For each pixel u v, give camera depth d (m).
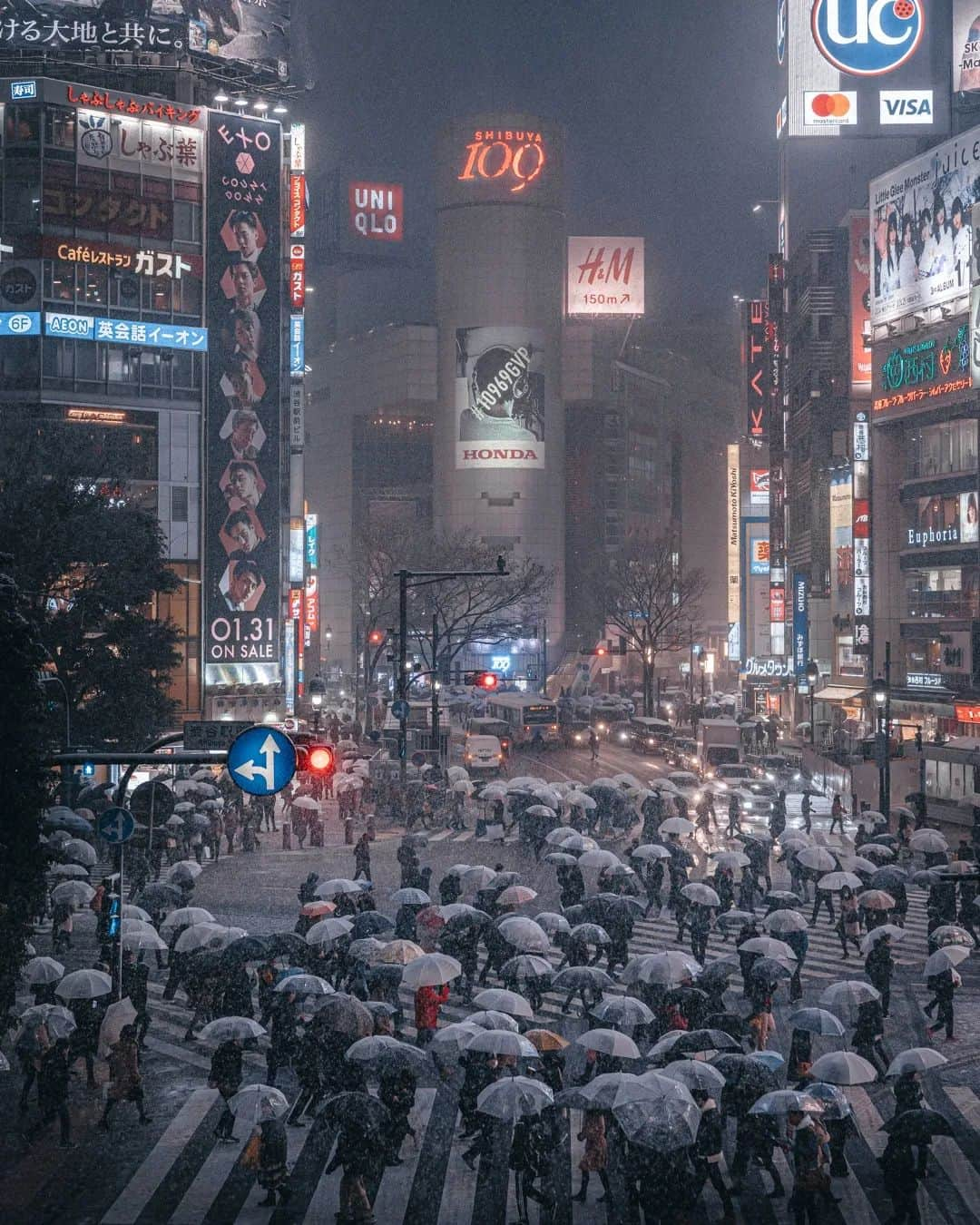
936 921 31.05
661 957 21.55
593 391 154.75
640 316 163.12
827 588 91.44
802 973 29.17
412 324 155.25
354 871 41.47
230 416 78.56
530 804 47.28
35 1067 19.52
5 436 49.03
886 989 24.78
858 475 76.88
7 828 19.38
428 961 21.58
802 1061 18.80
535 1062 19.14
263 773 15.24
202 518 78.06
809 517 94.44
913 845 36.78
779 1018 25.36
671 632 145.50
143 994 22.45
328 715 92.62
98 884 36.44
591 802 46.09
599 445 158.75
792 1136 18.34
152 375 76.88
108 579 45.75
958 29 84.31
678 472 186.75
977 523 68.06
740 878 39.81
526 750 85.56
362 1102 15.41
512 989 24.08
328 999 18.72
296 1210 16.05
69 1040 19.28
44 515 44.25
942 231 70.56
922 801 50.81
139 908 26.31
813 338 91.62
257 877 40.47
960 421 71.25
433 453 158.62
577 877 32.44
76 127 74.62
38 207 73.88
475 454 146.25
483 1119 17.50
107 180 75.50
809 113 86.19
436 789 53.66
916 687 70.50
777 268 104.25
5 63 82.56
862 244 80.69
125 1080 19.19
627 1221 15.66
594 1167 16.38
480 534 146.00
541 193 147.50
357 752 56.84
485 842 47.94
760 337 110.19
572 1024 24.53
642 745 84.69
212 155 78.19
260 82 86.31
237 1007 23.00
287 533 83.69
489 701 92.94
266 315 79.56
